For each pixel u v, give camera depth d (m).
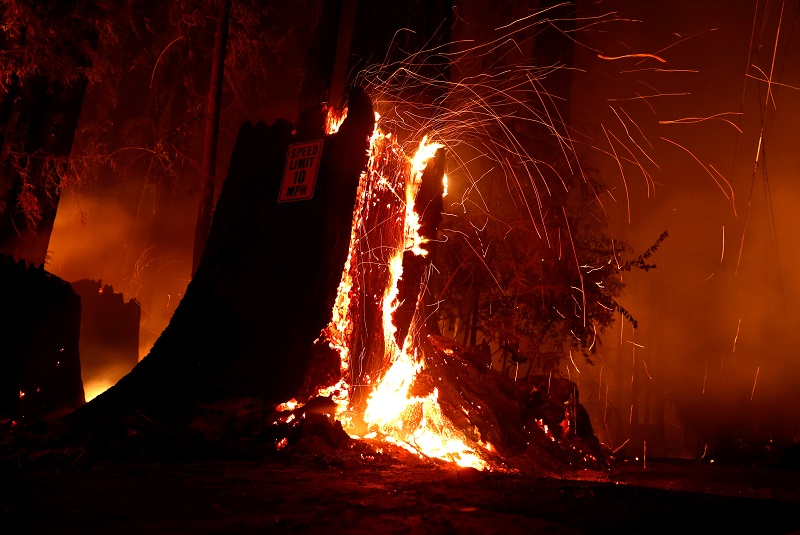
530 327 13.26
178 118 17.84
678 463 11.42
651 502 4.40
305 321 6.87
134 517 3.56
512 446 7.64
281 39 13.99
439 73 9.41
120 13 16.91
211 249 7.50
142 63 18.08
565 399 9.46
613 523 3.78
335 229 7.03
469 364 8.48
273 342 6.87
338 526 3.49
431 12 9.50
